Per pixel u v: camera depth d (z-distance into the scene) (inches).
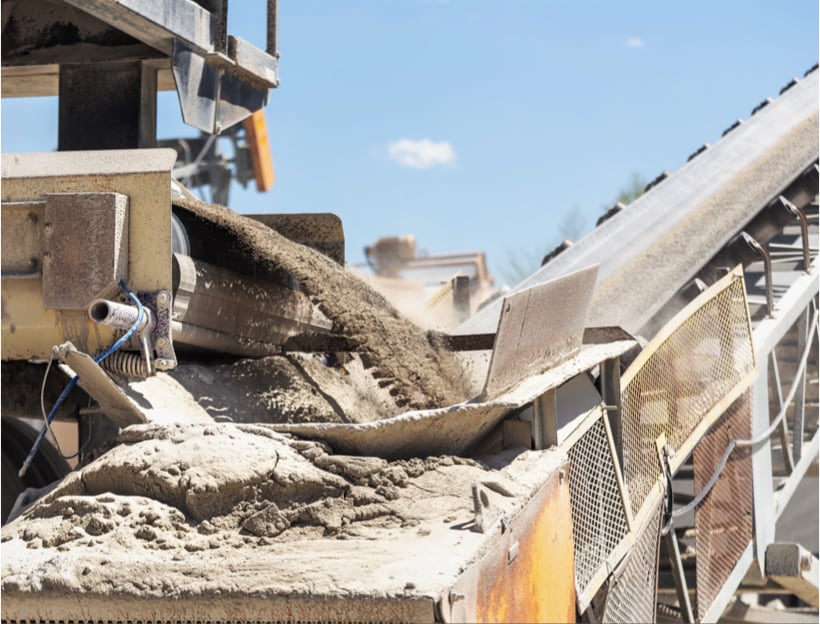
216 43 262.5
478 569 138.0
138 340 175.2
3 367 213.3
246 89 277.6
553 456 183.3
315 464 161.5
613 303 436.1
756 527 320.2
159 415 182.5
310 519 152.8
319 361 252.5
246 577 136.4
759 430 330.6
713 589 291.4
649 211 521.3
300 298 256.2
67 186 178.2
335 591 129.8
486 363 291.0
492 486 160.9
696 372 272.2
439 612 124.6
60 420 214.2
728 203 505.0
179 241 209.5
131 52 273.6
